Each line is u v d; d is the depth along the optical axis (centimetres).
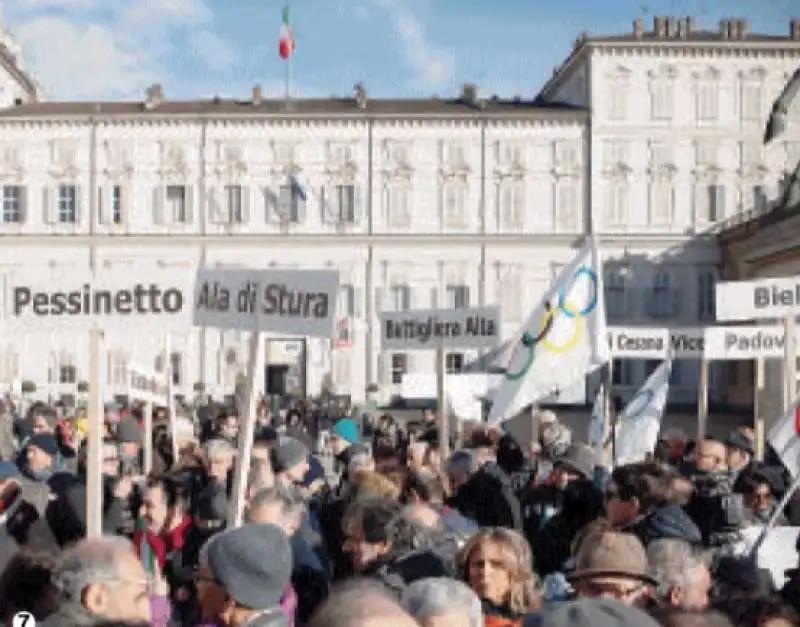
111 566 695
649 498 1161
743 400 9212
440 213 10219
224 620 721
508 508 1520
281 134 10200
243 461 1247
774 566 1284
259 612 721
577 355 1855
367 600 496
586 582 820
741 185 10119
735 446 1814
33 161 10156
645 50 10112
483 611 885
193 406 8062
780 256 4828
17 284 1407
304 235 10138
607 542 827
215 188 10156
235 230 10156
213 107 10300
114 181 10144
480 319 2269
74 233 10100
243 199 10175
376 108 10238
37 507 1507
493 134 10200
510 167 10169
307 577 1052
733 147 10131
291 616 859
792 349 1967
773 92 10131
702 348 2361
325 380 10075
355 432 2203
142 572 709
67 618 677
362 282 10175
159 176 10162
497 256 10169
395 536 1012
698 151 10131
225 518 1220
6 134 10156
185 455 1741
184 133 10169
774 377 3822
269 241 10150
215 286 1423
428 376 3738
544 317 1856
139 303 1396
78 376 9912
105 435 2375
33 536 1115
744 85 10131
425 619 708
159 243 10131
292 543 1066
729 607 774
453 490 1634
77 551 704
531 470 2053
